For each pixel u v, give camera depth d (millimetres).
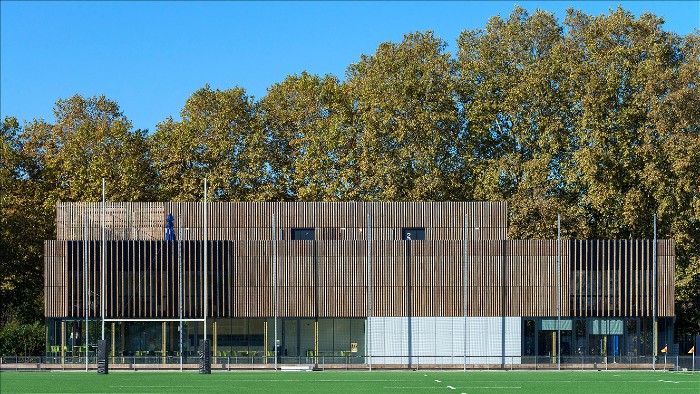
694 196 108000
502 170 114938
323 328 94562
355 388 69188
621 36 115438
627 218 108500
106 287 93188
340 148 117938
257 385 71562
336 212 99000
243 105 122438
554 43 118562
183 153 118875
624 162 110438
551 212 111250
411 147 114812
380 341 93875
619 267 95188
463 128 119312
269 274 94688
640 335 95188
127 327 93875
